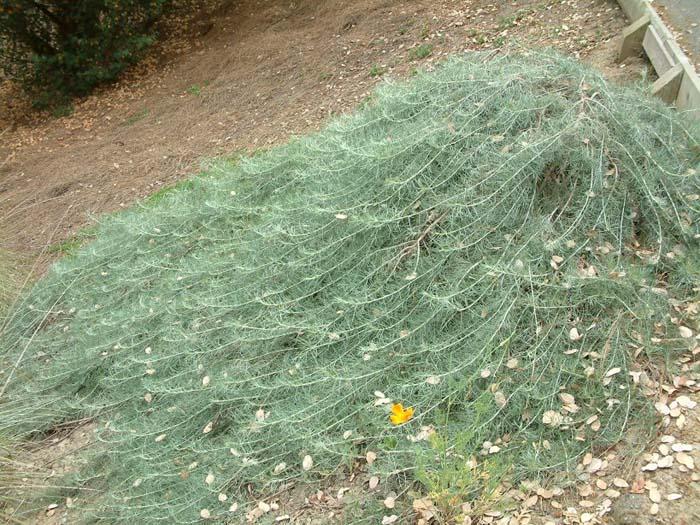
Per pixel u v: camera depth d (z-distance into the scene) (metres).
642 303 2.53
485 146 2.98
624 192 2.80
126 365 3.47
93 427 3.50
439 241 2.87
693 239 2.76
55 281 4.71
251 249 3.54
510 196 2.83
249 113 6.80
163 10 9.55
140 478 2.84
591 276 2.54
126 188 6.23
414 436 2.39
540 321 2.57
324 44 7.27
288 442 2.63
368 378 2.63
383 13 7.18
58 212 6.23
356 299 2.84
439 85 3.48
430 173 3.01
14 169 7.52
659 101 3.30
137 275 4.15
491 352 2.48
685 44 4.08
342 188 3.26
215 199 4.27
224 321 3.25
